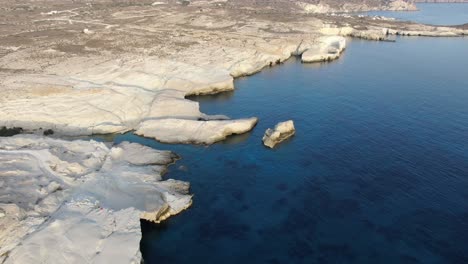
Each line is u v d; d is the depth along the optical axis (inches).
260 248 1355.8
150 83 2711.6
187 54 3405.5
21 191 1423.5
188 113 2337.6
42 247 1199.6
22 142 1790.1
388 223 1448.1
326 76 3223.4
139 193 1562.5
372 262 1283.2
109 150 1856.5
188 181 1723.7
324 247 1350.9
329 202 1572.3
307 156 1918.1
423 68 3449.8
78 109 2276.1
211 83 2815.0
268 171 1800.0
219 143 2070.6
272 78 3186.5
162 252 1343.5
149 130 2166.6
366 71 3368.6
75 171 1632.6
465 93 2751.0
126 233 1296.8
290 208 1545.3
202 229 1446.9
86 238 1255.5
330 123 2274.9
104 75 2738.7
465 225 1430.9
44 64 2977.4
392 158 1877.5
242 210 1541.6
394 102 2586.1
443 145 1989.4
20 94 2336.4
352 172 1772.9
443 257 1296.8
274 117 2386.8
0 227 1222.3
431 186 1654.8
